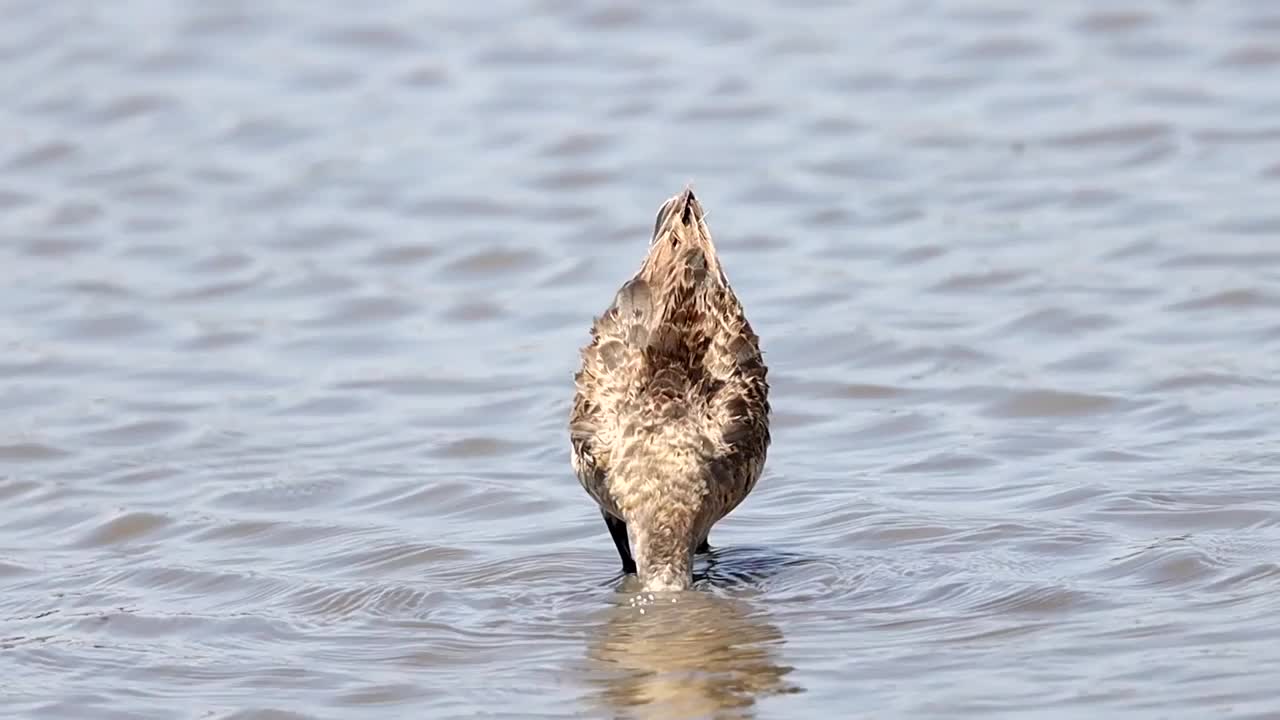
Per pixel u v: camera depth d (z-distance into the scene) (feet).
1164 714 37.93
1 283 85.87
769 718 39.22
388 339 77.00
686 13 122.01
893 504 54.19
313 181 98.53
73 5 127.13
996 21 116.98
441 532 53.98
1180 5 116.57
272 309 81.46
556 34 119.65
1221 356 67.26
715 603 46.78
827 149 98.68
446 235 90.07
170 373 73.41
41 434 65.87
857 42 115.34
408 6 125.59
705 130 102.78
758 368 51.08
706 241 51.26
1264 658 40.45
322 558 51.93
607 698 40.88
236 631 46.19
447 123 106.52
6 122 109.09
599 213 92.02
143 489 59.72
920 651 42.60
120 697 41.93
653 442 48.75
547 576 49.73
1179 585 45.78
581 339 75.31
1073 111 101.09
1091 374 66.54
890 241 84.89
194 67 116.98
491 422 65.82
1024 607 45.06
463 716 40.14
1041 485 55.06
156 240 91.15
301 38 120.88
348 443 63.98
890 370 68.69
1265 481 53.42
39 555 53.62
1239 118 97.71
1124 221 84.58
